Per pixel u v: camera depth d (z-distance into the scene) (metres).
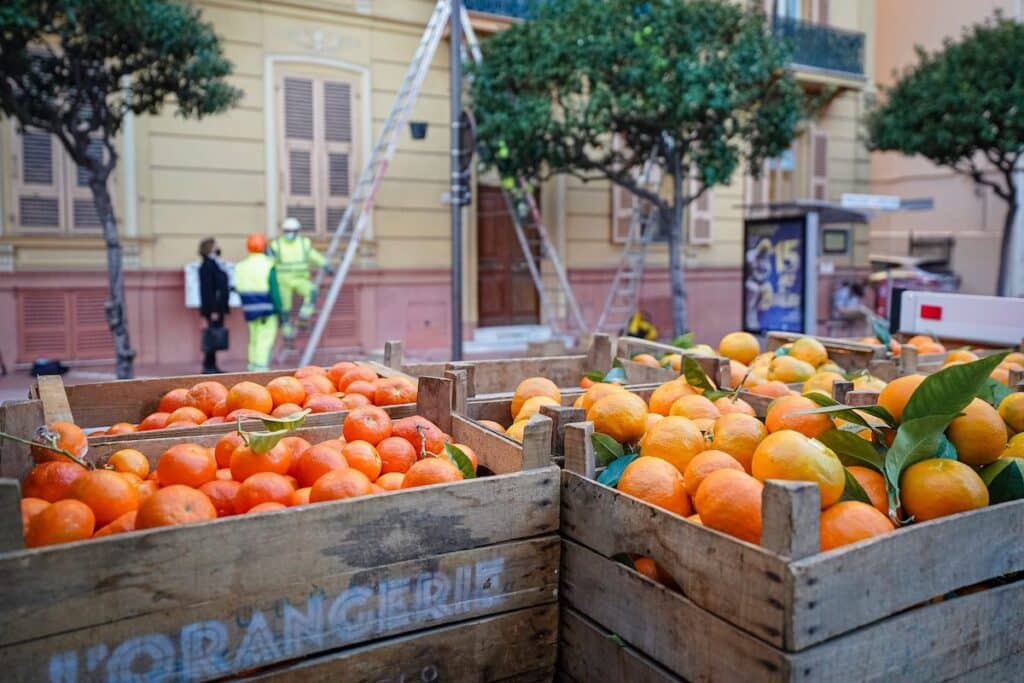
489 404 3.14
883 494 2.09
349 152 12.19
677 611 1.80
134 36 7.82
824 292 17.48
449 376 2.93
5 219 10.05
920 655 1.74
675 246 11.13
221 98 8.85
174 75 8.39
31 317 10.19
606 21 10.11
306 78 11.78
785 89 11.01
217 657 1.70
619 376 3.70
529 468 2.12
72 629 1.57
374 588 1.85
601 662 2.01
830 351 4.33
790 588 1.55
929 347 4.50
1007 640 1.91
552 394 3.09
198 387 3.07
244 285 9.16
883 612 1.68
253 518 1.72
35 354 10.23
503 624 2.04
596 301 14.53
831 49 16.67
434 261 12.93
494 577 2.02
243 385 2.94
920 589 1.75
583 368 4.15
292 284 10.03
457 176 8.82
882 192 23.89
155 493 1.84
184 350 11.09
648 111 10.10
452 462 2.20
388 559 1.87
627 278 14.52
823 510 1.93
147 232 10.80
